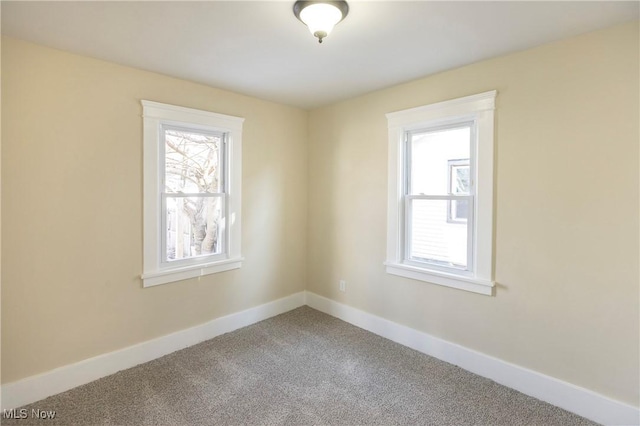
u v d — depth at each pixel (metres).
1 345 2.10
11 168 2.10
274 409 2.15
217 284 3.23
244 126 3.37
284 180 3.78
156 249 2.78
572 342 2.15
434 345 2.85
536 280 2.29
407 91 2.98
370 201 3.32
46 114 2.22
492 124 2.44
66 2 1.71
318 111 3.84
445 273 2.77
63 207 2.31
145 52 2.33
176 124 2.89
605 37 1.98
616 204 1.97
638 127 1.90
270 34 2.08
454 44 2.21
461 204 2.73
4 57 2.06
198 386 2.39
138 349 2.69
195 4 1.74
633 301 1.94
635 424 1.93
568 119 2.13
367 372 2.59
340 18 1.77
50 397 2.25
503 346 2.45
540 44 2.21
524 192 2.32
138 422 2.02
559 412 2.13
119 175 2.55
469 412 2.13
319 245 3.90
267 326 3.46
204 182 3.14
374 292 3.32
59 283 2.31
